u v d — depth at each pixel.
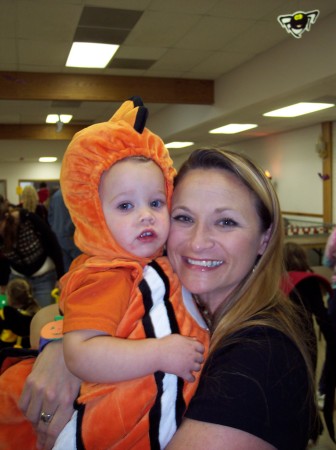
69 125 9.98
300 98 4.92
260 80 4.98
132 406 0.75
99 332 0.78
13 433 0.94
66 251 3.77
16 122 9.52
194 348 0.79
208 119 6.51
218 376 0.73
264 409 0.69
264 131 9.16
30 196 5.21
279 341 0.77
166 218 0.92
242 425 0.68
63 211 3.70
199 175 0.90
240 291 0.90
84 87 5.67
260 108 5.57
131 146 0.91
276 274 0.91
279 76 4.59
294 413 0.71
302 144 9.05
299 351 0.78
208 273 0.87
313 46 4.03
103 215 0.89
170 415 0.76
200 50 4.72
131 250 0.88
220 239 0.86
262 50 4.79
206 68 5.52
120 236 0.88
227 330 0.83
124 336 0.81
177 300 0.87
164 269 0.91
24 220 3.16
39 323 1.33
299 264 2.37
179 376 0.77
